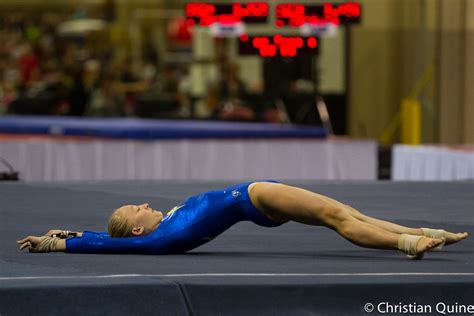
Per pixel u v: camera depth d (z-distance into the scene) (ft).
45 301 32.96
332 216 40.68
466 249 43.80
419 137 119.85
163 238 41.98
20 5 160.66
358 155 96.84
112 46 149.79
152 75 140.97
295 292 33.88
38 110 129.70
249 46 116.16
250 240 47.09
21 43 152.66
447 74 121.49
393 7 130.62
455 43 121.49
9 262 39.70
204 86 146.41
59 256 41.57
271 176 96.07
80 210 59.47
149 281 34.06
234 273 36.42
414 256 40.01
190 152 95.35
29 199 65.05
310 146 96.37
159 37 153.38
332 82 137.90
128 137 104.06
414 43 127.24
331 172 96.53
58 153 93.76
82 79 131.34
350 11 114.73
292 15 114.62
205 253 42.91
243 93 127.24
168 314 33.19
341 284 34.19
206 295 33.60
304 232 49.85
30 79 139.23
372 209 60.18
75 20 157.89
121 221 42.57
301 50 116.26
